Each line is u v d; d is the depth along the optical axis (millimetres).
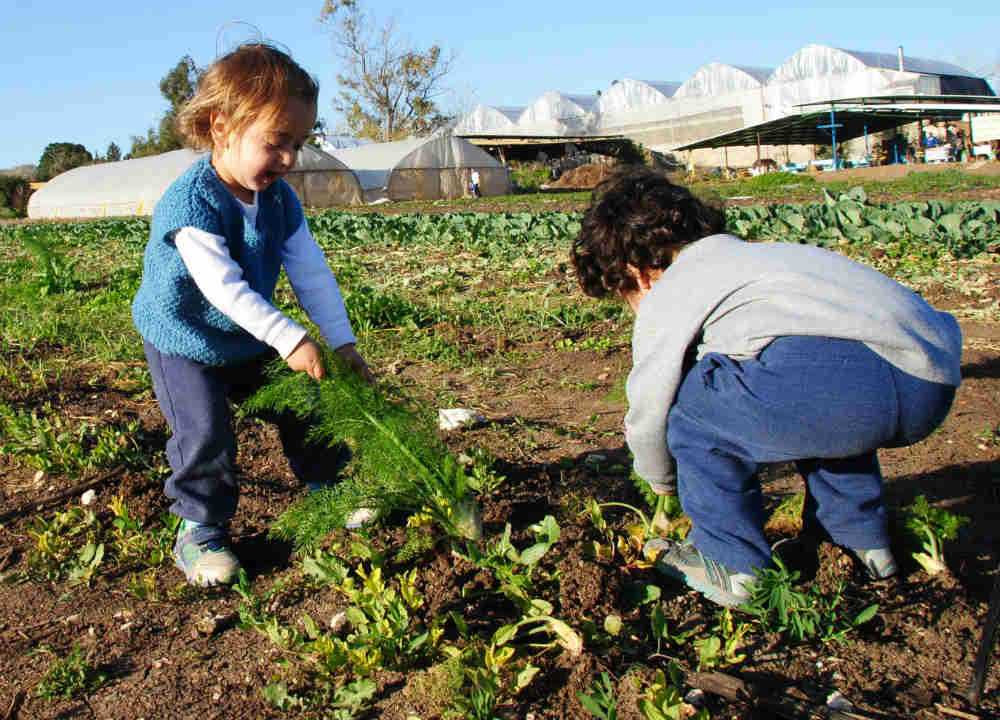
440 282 8359
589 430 3920
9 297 7949
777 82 52812
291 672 2230
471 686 2100
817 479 2508
